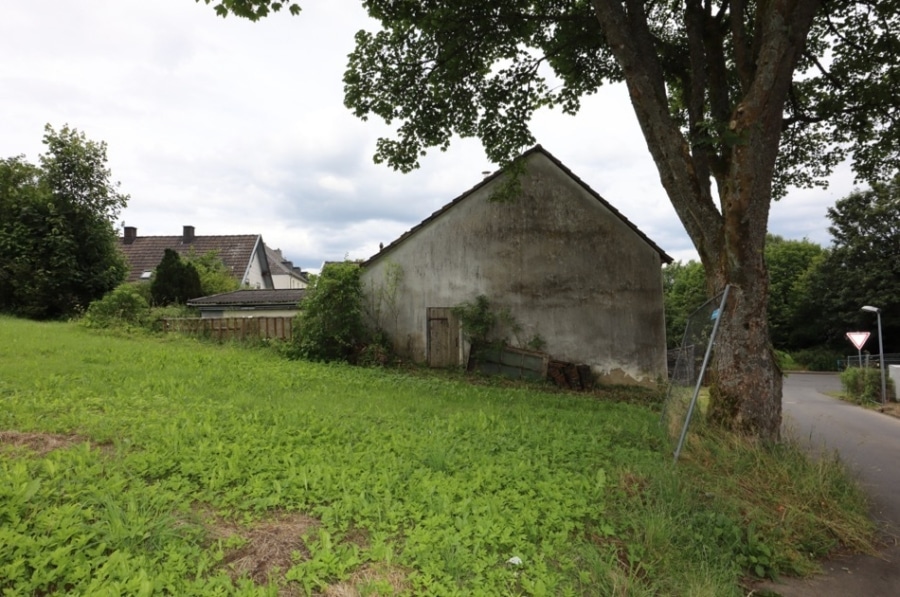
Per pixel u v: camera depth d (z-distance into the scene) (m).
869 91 11.88
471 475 5.43
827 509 5.71
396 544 3.83
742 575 4.51
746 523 5.20
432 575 3.47
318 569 3.35
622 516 4.92
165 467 4.75
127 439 5.42
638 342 16.03
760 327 7.76
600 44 12.55
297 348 15.23
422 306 16.08
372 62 12.20
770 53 7.43
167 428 5.92
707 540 4.77
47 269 22.11
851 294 41.53
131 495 4.00
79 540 3.26
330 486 4.65
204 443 5.48
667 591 3.98
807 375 39.97
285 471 4.91
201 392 8.69
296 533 3.83
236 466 4.89
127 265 26.31
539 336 15.95
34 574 2.92
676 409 8.28
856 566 4.90
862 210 41.53
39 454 4.82
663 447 7.18
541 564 3.83
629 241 16.30
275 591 3.01
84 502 3.82
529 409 9.80
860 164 13.80
